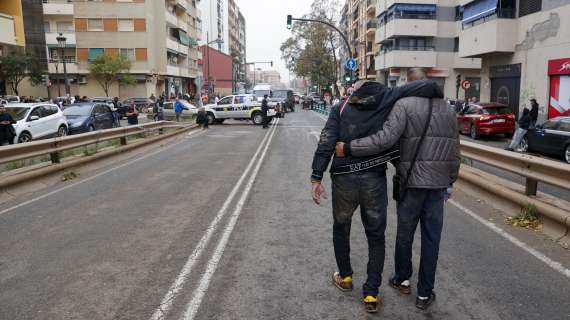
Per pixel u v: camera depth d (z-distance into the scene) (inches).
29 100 1400.1
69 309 156.0
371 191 149.2
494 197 295.9
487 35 1011.3
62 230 249.6
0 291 171.5
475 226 250.2
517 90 991.6
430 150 145.4
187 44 2866.6
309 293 167.2
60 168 416.8
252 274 185.2
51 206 308.2
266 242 225.9
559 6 833.5
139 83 2198.6
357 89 147.8
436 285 173.2
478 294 165.3
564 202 249.8
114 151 547.5
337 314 151.1
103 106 896.9
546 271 186.1
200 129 1053.8
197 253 210.1
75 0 2110.0
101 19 2138.3
